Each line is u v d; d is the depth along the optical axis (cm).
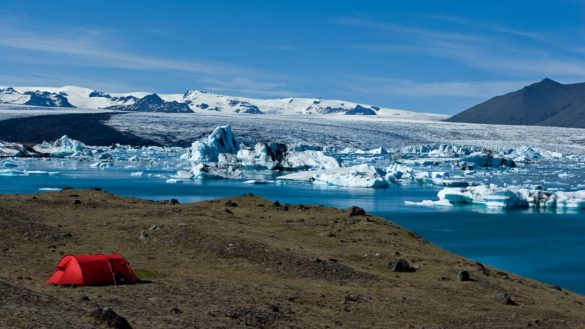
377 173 13212
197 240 3728
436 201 9844
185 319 2139
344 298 2806
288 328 2225
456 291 3188
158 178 13712
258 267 3328
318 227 4681
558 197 9400
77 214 4612
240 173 14638
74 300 2281
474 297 3111
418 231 7119
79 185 11456
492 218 8194
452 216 8350
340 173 13762
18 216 4141
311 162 17462
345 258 3734
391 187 12756
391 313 2627
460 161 19838
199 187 11888
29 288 2417
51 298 2223
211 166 14850
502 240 6600
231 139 19912
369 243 4278
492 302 3036
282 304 2588
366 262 3719
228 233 3916
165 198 9862
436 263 3850
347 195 10994
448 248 6128
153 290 2616
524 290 3512
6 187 10681
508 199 9194
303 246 3888
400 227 5016
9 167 15725
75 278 2655
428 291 3123
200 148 18762
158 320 2086
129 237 3891
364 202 9912
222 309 2342
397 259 3812
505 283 3606
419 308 2762
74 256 2727
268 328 2200
